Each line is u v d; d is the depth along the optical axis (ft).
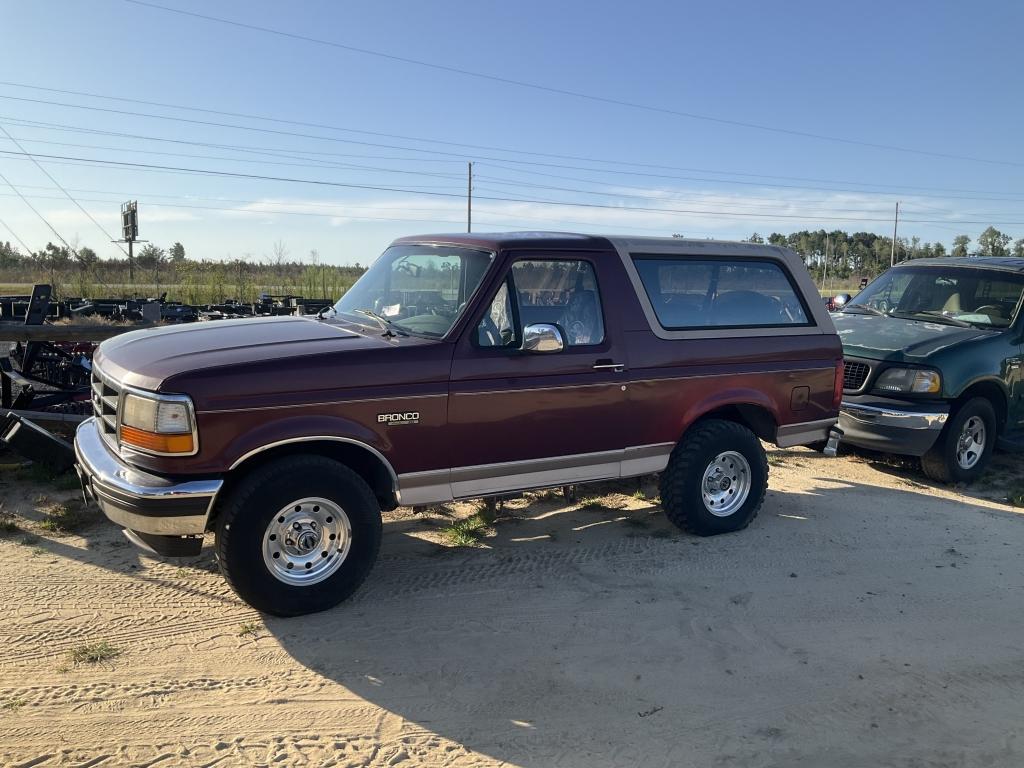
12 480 19.67
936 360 23.08
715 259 18.01
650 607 14.61
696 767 10.10
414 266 16.75
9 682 11.19
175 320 53.72
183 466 12.19
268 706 11.00
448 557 16.63
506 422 14.93
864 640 13.75
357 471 14.67
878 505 21.62
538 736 10.59
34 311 26.86
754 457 18.39
